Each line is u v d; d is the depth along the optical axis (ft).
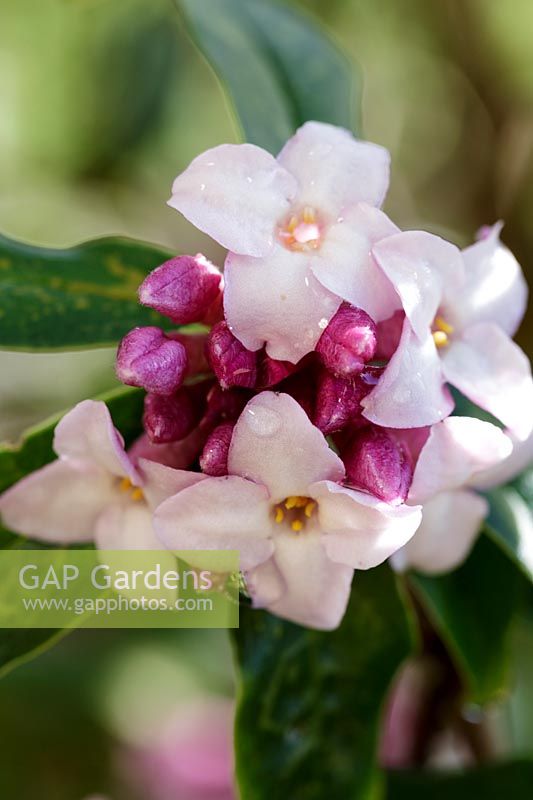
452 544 0.39
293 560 0.36
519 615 0.45
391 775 0.47
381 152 0.37
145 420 0.37
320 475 0.35
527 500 0.42
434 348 0.36
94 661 0.71
